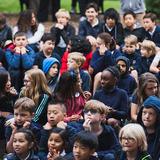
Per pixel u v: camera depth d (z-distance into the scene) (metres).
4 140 14.59
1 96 14.64
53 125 12.99
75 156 11.62
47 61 15.39
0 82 14.62
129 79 15.91
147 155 11.59
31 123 13.32
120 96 14.45
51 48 17.14
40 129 13.24
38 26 19.20
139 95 14.09
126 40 17.56
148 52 17.47
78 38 17.39
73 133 12.84
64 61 17.27
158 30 19.88
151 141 12.27
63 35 18.89
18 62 16.78
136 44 17.69
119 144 12.88
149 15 19.89
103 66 17.14
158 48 18.14
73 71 14.91
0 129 14.55
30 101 13.17
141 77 14.09
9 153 12.92
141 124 12.64
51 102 13.24
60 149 12.30
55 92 14.32
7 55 17.00
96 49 17.41
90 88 16.17
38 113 13.87
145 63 17.50
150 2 28.08
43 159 12.81
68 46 17.45
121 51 18.03
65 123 13.07
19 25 19.20
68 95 14.17
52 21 27.20
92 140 11.59
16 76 16.80
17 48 16.92
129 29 20.00
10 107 14.72
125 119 14.42
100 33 18.64
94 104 12.80
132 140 11.56
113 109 14.38
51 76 15.31
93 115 12.73
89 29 20.20
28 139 12.15
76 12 28.38
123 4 22.44
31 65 16.94
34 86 14.16
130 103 14.70
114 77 14.41
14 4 32.56
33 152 12.41
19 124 13.10
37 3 27.47
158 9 28.05
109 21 19.81
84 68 17.28
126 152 11.73
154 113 12.22
